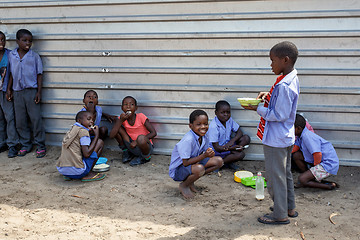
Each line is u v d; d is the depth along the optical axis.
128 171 5.04
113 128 5.21
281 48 3.15
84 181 4.68
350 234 3.30
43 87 5.75
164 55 5.27
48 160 5.47
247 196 4.18
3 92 5.62
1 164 5.31
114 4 5.29
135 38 5.31
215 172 4.96
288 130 3.26
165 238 3.25
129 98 5.20
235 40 5.05
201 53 5.14
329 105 4.99
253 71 5.05
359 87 4.85
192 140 4.02
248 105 3.34
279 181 3.36
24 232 3.36
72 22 5.46
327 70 4.86
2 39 5.38
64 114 5.77
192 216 3.70
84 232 3.37
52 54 5.59
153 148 5.51
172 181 4.68
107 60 5.49
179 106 5.36
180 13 5.13
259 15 4.88
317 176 4.28
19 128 5.68
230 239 3.22
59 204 4.00
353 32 4.71
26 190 4.39
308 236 3.26
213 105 5.26
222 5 4.99
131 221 3.60
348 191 4.30
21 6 5.55
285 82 3.13
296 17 4.81
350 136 5.01
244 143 5.15
